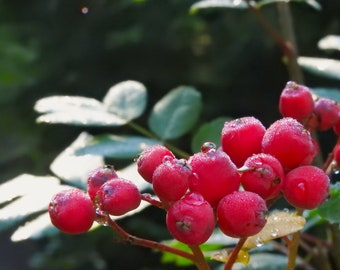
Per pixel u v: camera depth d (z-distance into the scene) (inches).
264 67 42.3
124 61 44.6
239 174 8.7
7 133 46.6
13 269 53.6
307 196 8.9
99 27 45.6
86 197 8.9
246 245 10.0
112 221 9.2
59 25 46.2
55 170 12.3
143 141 12.7
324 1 38.5
